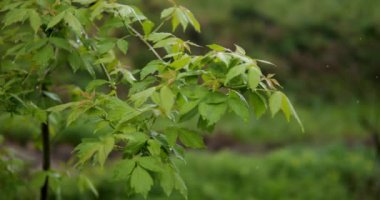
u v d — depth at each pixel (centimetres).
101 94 228
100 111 211
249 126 1419
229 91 189
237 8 2136
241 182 896
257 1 2181
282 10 2144
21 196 465
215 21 2005
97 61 235
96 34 277
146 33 237
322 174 952
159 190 781
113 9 241
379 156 862
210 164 938
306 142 1360
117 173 184
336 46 1867
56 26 244
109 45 232
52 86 315
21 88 267
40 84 279
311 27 2017
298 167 965
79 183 327
